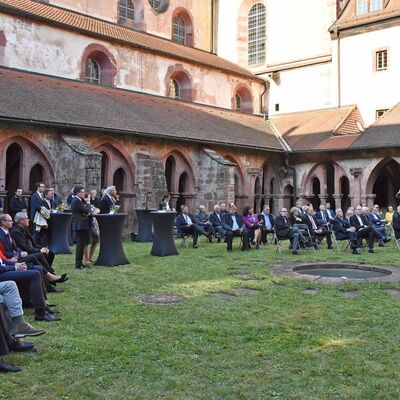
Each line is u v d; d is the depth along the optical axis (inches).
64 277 362.9
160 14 1302.9
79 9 1117.1
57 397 182.9
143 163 852.0
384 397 182.9
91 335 256.2
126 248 649.6
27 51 885.2
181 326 271.4
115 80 1023.6
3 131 690.8
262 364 216.1
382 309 311.4
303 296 350.9
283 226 601.9
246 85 1332.4
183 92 1179.9
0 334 213.9
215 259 542.3
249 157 1060.5
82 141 757.9
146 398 182.1
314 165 1092.5
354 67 1213.1
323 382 196.2
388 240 729.0
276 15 1369.3
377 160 992.9
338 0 1267.2
